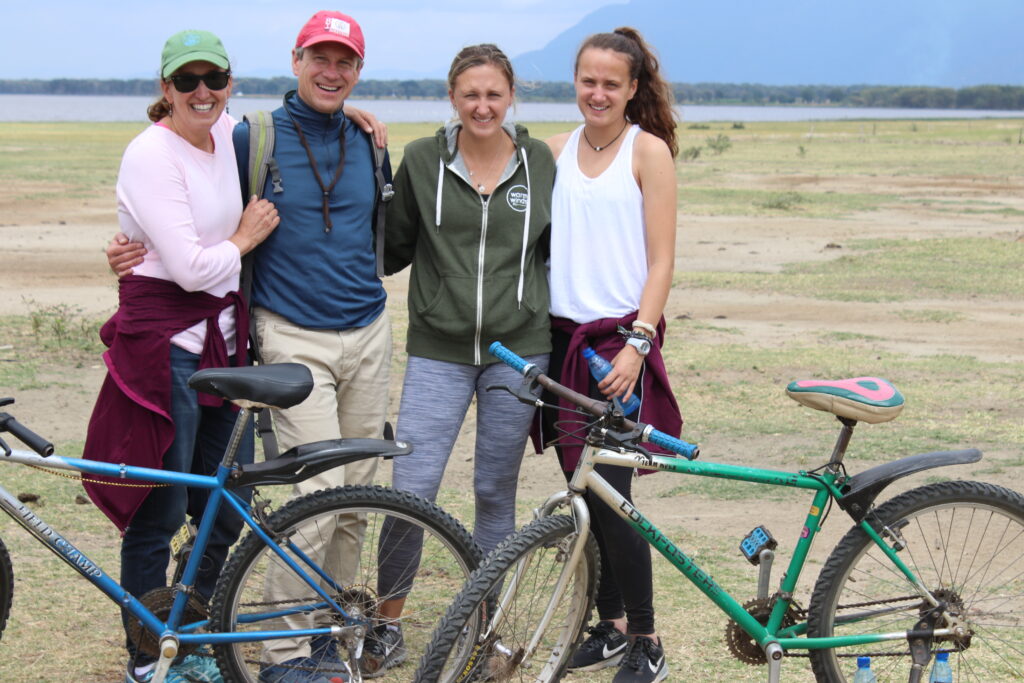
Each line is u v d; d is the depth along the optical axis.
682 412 8.47
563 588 3.54
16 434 3.38
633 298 4.07
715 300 13.94
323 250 3.98
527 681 3.66
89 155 40.31
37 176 30.17
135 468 3.41
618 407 3.47
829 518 6.11
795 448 7.43
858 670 3.62
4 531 5.61
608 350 4.04
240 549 3.48
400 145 42.41
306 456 3.46
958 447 7.33
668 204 4.01
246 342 3.98
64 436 7.48
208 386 3.33
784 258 17.58
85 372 9.44
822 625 3.61
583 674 4.14
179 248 3.68
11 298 13.11
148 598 3.56
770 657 3.54
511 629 3.55
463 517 6.12
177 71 3.62
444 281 4.07
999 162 42.19
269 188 3.95
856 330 11.98
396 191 4.24
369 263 4.13
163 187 3.68
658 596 4.88
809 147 57.03
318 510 3.51
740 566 5.32
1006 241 18.81
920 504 3.63
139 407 3.77
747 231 21.16
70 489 6.36
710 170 38.62
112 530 5.70
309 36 3.85
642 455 3.50
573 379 4.06
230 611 3.49
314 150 3.97
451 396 4.13
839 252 18.16
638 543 3.89
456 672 3.41
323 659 3.74
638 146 4.06
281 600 3.60
